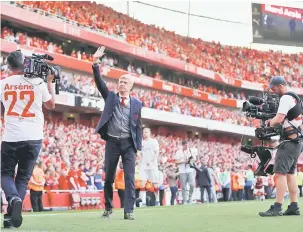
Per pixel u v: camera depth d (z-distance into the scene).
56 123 23.88
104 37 29.44
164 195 18.75
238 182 21.45
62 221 6.37
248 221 6.03
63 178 15.34
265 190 22.17
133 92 29.55
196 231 4.89
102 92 6.78
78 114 26.56
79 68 27.02
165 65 33.97
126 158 6.74
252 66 41.28
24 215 8.16
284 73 42.72
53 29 25.97
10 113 5.23
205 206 10.85
